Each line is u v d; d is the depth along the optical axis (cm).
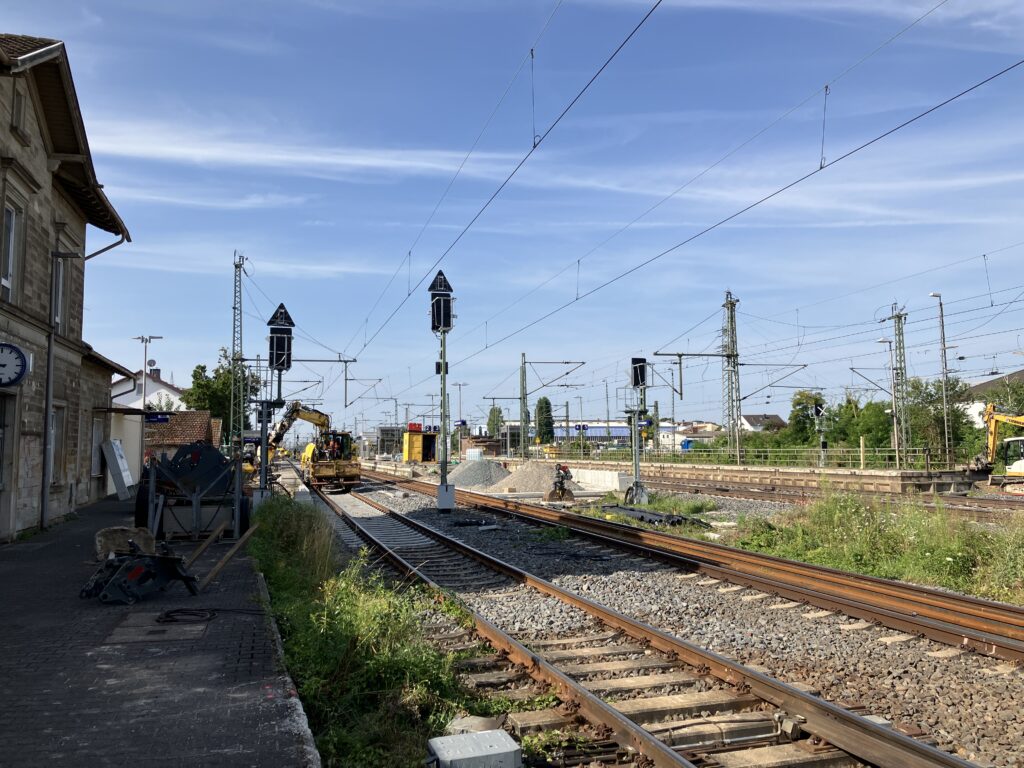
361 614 768
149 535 1249
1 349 1435
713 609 1070
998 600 1138
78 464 2272
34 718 568
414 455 5859
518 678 760
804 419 6569
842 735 589
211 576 1048
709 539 1803
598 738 610
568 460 6103
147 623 862
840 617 1016
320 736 571
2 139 1535
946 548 1353
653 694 712
